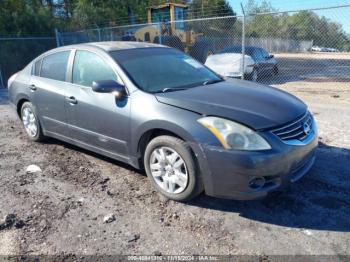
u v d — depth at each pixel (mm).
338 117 6824
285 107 3539
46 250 2918
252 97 3689
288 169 3207
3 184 4191
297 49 18609
